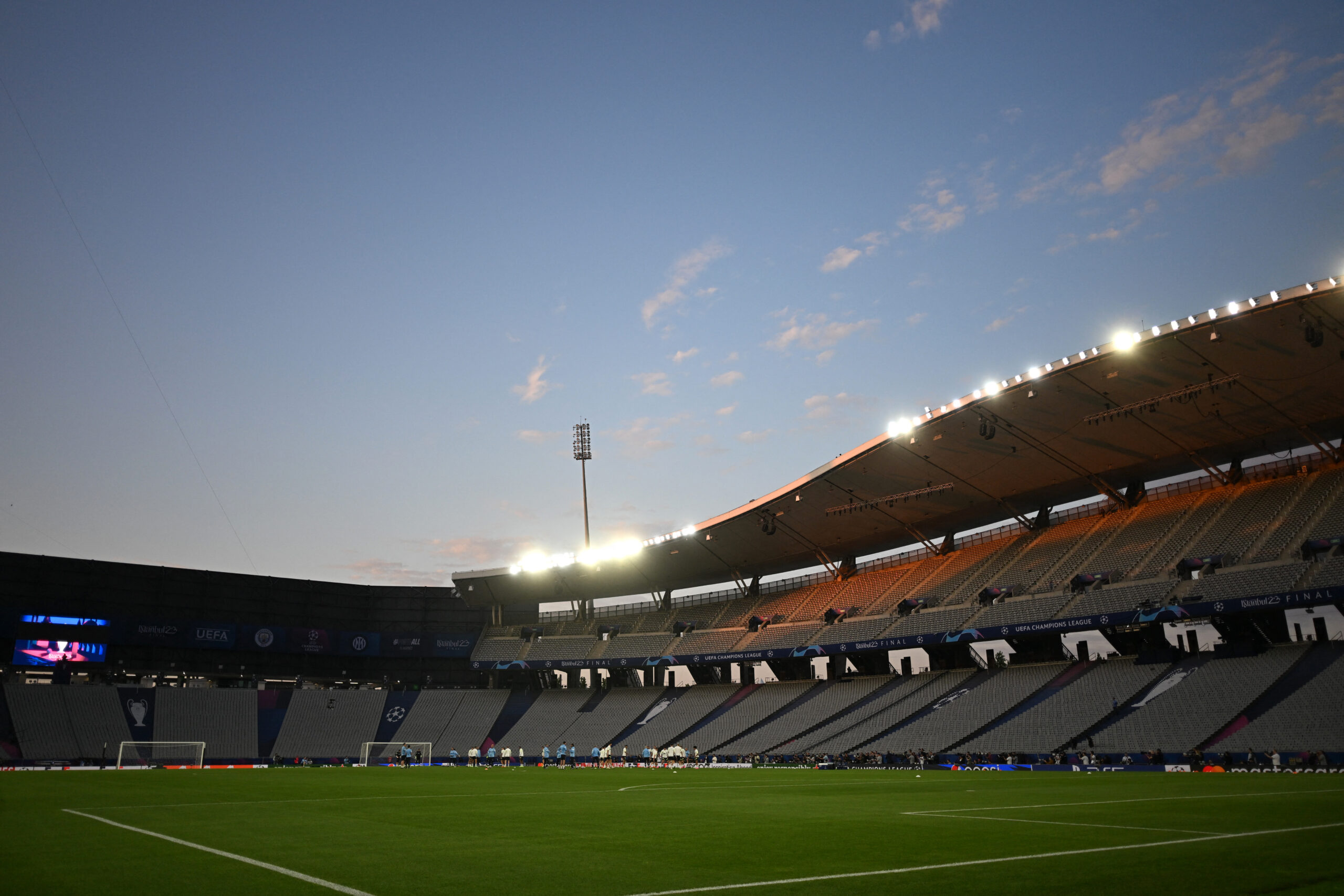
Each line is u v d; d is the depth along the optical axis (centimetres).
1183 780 3822
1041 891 1196
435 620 9919
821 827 2067
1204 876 1297
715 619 9131
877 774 4969
